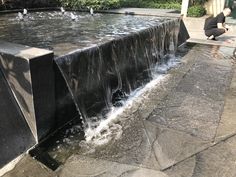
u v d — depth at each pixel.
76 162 2.84
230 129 3.41
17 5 7.90
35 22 6.18
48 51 3.03
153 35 5.74
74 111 3.56
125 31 5.09
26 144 2.95
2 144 2.75
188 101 4.22
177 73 5.58
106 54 4.06
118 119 3.74
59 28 5.44
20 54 2.86
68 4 8.84
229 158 2.85
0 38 4.41
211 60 6.40
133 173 2.65
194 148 3.03
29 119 3.00
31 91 2.82
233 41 8.11
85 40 4.21
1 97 2.91
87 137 3.32
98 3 8.90
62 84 3.25
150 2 12.23
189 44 7.85
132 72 4.93
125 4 11.00
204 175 2.61
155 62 5.98
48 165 2.82
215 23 8.08
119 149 3.06
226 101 4.22
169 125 3.52
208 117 3.71
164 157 2.89
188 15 11.46
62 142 3.21
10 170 2.72
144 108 4.04
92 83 3.79
